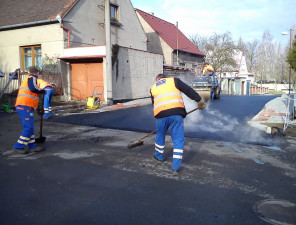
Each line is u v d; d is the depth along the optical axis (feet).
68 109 39.11
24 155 17.25
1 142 20.70
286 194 11.84
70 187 12.40
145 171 14.47
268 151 18.38
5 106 37.50
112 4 59.41
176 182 13.03
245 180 13.35
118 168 14.90
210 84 56.70
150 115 34.04
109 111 37.47
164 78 15.33
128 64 53.42
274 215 10.03
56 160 16.28
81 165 15.38
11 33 53.88
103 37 58.44
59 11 49.60
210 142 20.80
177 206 10.65
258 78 217.77
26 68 52.06
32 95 17.28
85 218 9.75
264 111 35.94
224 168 15.03
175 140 14.26
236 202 11.04
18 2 58.03
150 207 10.56
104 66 46.44
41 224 9.36
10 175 13.87
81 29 52.39
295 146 19.63
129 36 66.64
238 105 46.09
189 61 101.86
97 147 19.29
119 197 11.39
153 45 91.30
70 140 21.31
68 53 48.32
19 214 10.02
